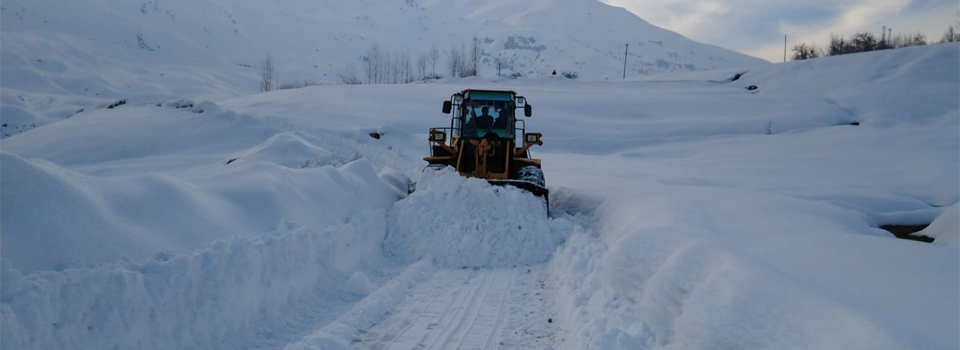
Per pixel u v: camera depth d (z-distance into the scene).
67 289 3.74
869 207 10.80
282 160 16.30
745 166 18.33
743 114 34.97
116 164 19.20
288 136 17.91
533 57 179.62
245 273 5.11
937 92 37.38
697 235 5.60
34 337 3.46
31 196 4.61
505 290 6.90
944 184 12.88
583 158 22.81
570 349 4.79
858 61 48.16
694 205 8.49
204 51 121.94
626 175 15.62
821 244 5.42
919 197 12.30
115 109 27.56
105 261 4.48
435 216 8.85
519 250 8.50
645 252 5.55
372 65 139.00
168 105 27.53
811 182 14.12
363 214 8.38
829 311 3.36
